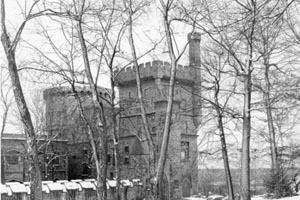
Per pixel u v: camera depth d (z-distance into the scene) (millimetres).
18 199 41000
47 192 44156
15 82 17734
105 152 22953
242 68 24031
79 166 73000
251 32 17453
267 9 12391
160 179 20547
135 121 61875
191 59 40406
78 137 67938
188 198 62438
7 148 69375
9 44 18000
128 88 73188
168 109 20812
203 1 26344
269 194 35750
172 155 63625
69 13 22672
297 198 30109
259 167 50188
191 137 67375
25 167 62750
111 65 30266
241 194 23734
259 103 23812
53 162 72188
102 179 22672
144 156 61906
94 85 23469
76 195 46062
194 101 35344
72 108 56625
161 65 70062
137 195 49562
